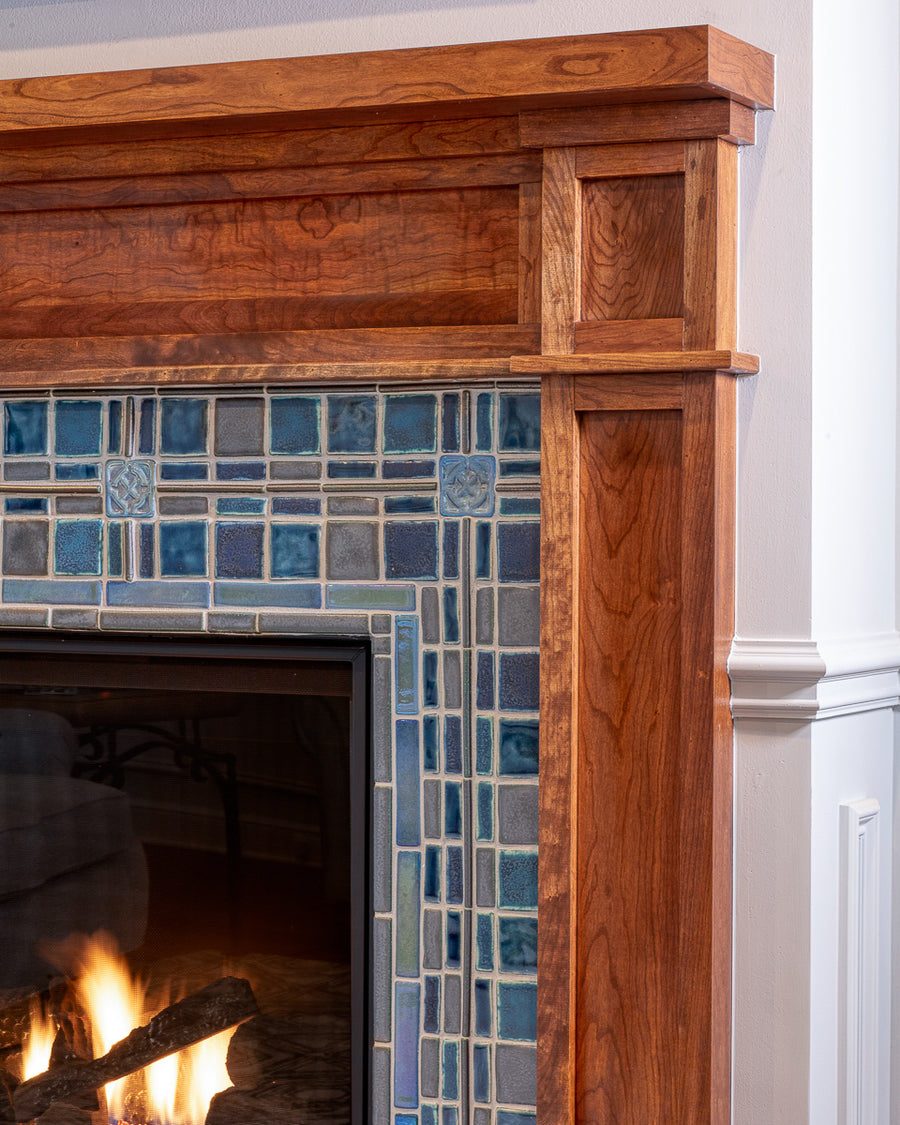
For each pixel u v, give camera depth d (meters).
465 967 1.65
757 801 1.56
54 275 1.77
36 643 1.81
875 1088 1.73
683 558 1.51
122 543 1.77
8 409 1.80
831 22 1.58
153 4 1.74
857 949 1.66
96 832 1.84
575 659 1.56
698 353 1.48
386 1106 1.68
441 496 1.64
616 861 1.56
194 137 1.68
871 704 1.69
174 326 1.72
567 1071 1.56
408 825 1.67
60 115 1.65
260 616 1.72
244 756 1.77
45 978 1.88
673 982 1.54
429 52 1.53
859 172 1.67
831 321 1.58
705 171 1.50
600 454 1.56
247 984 1.78
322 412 1.68
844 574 1.64
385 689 1.67
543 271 1.55
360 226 1.66
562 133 1.54
